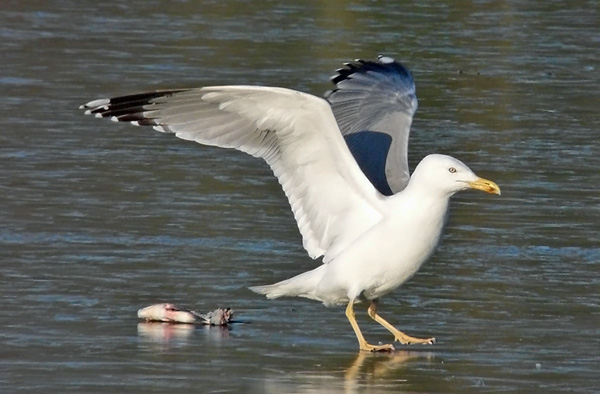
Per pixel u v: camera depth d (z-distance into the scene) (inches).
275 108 472.7
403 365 457.1
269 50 1137.4
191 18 1316.4
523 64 1123.3
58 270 558.9
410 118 543.5
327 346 479.5
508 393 426.6
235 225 641.6
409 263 471.8
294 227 641.6
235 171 757.9
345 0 1451.8
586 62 1144.8
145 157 782.5
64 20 1278.3
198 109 485.7
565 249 613.0
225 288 543.8
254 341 481.4
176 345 472.4
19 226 625.0
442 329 501.4
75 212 654.5
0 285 535.2
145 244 602.9
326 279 480.1
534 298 538.6
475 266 582.2
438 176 463.8
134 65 1058.7
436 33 1261.1
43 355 453.7
